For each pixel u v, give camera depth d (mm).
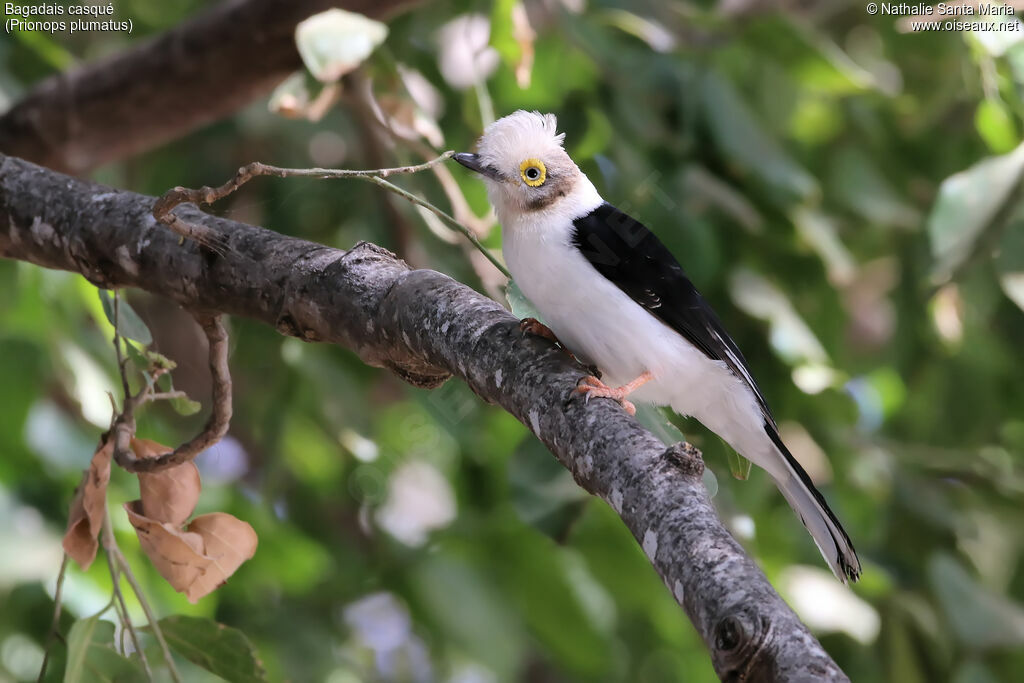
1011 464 12836
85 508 5746
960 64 11484
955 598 10625
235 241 6172
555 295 7207
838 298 12000
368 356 5973
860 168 12102
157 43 9477
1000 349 12961
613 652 11703
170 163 12781
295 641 11219
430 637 11922
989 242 9531
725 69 11680
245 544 5828
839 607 10570
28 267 10156
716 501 9836
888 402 13703
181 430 12578
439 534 11453
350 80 9094
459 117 11555
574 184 7496
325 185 9984
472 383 5562
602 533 11055
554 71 11414
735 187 11320
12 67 10945
